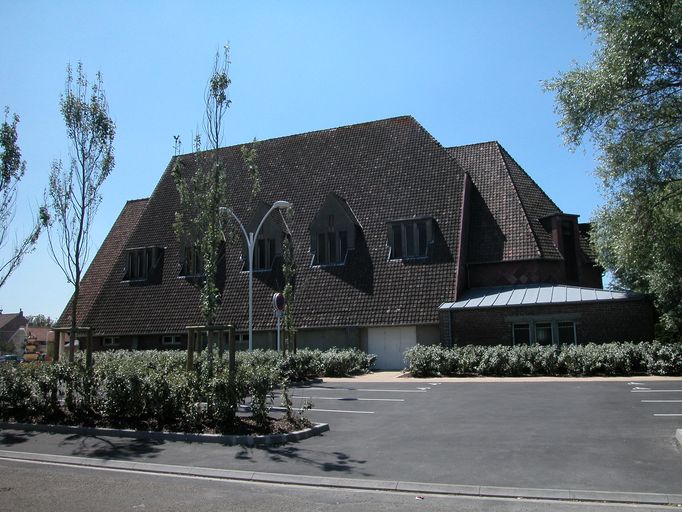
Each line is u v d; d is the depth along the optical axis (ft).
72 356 50.08
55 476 30.50
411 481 28.78
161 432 38.91
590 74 69.97
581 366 74.90
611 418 42.80
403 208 102.17
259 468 31.55
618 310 81.15
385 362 94.43
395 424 43.86
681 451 32.60
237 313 102.83
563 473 29.22
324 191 111.65
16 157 56.90
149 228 122.72
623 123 70.49
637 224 73.36
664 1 59.88
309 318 96.68
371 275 97.55
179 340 107.76
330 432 41.09
